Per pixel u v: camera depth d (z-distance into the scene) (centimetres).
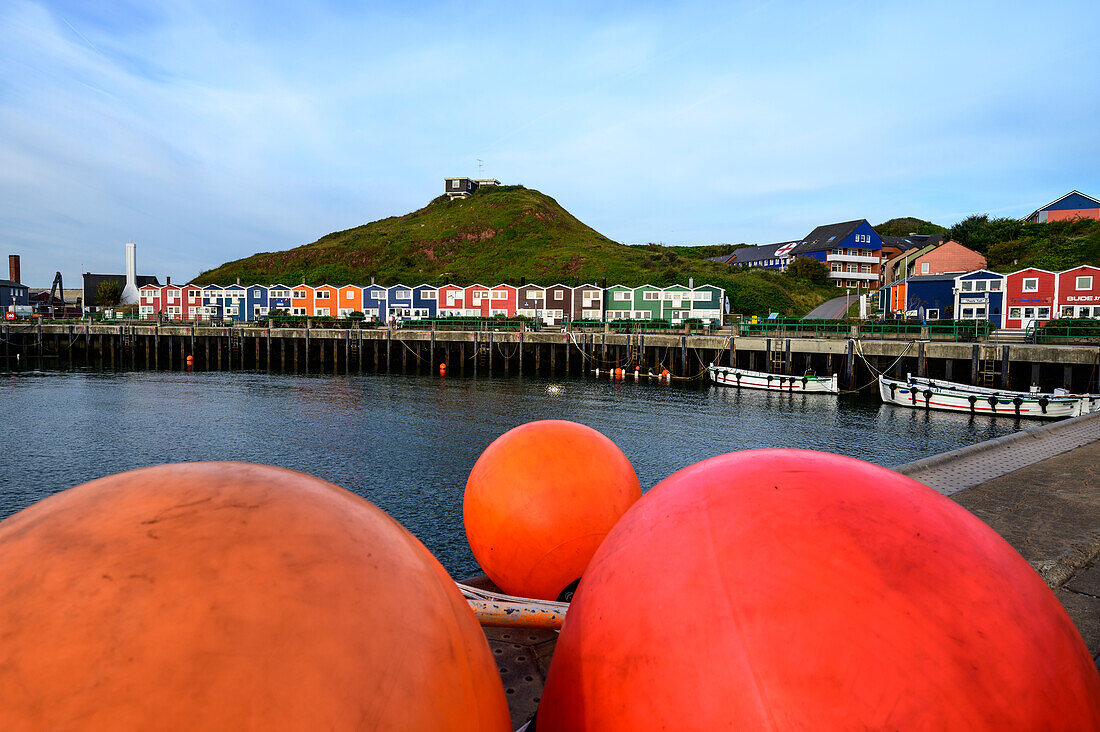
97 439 1702
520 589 325
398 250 8475
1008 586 122
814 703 108
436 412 2172
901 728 106
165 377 3353
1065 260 4166
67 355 4650
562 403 2392
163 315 5297
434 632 108
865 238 6762
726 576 125
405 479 1308
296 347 4125
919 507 134
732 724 112
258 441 1675
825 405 2322
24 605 90
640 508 158
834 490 137
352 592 101
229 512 106
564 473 322
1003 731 107
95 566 94
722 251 8569
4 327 4531
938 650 110
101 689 81
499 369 3884
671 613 126
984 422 1961
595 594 145
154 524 102
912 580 118
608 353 3916
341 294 5053
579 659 141
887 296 4338
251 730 83
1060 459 562
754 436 1773
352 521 115
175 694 82
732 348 3131
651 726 121
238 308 5238
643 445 1656
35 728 79
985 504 439
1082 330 2581
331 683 90
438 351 4281
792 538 126
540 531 313
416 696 98
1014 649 114
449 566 907
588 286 4641
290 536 104
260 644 89
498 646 261
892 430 1850
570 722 138
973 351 2350
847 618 113
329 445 1628
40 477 1349
